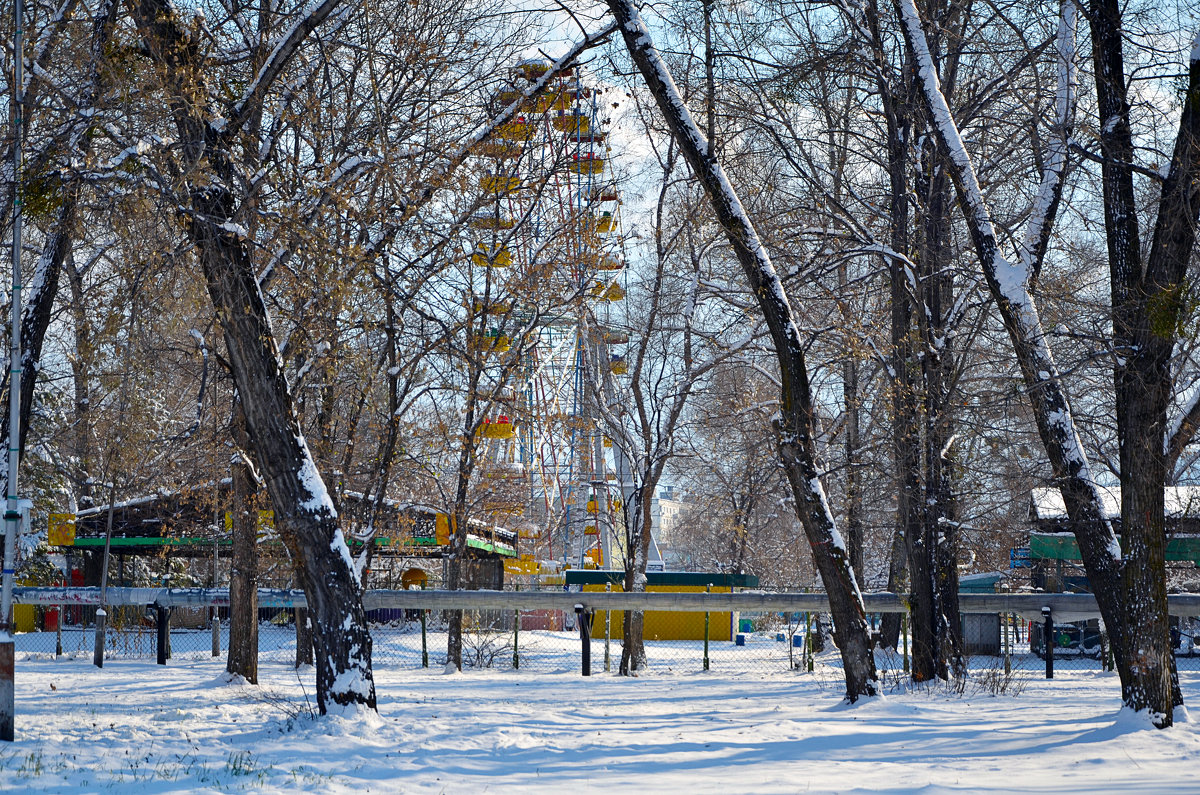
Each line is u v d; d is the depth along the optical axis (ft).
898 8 51.49
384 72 54.90
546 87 56.70
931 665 59.98
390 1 55.62
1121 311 43.52
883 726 42.34
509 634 113.29
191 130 42.78
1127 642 41.27
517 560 148.97
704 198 76.54
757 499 106.73
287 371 63.62
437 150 48.91
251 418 43.78
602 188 76.38
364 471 77.36
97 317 49.60
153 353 59.88
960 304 62.64
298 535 43.39
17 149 43.37
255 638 62.75
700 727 42.91
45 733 37.45
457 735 39.63
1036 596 75.66
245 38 50.16
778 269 70.90
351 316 50.08
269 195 45.91
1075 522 44.75
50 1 54.70
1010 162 63.36
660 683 68.33
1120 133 45.11
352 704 42.32
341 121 55.01
